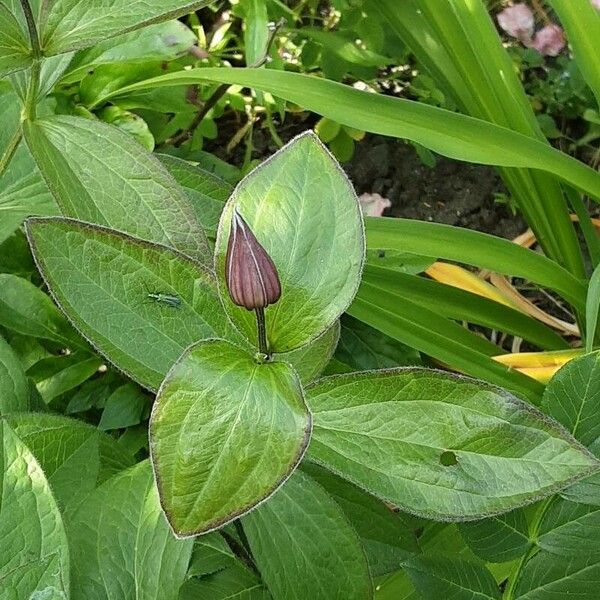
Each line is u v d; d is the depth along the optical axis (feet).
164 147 2.10
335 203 1.06
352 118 1.53
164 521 1.14
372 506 1.38
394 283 1.73
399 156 2.53
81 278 1.15
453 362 1.64
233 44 2.44
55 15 1.18
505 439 1.12
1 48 1.18
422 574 1.21
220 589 1.27
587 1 1.64
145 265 1.16
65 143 1.28
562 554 1.21
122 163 1.28
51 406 1.60
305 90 1.52
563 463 1.10
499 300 2.15
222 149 2.44
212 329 1.18
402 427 1.14
